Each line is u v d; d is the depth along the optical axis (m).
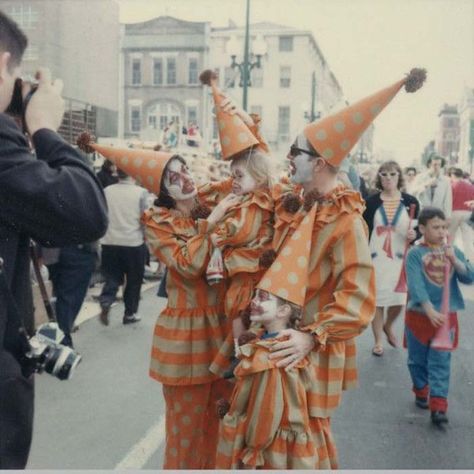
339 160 2.63
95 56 7.83
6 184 1.63
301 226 2.58
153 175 3.05
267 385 2.46
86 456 3.67
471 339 6.44
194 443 3.02
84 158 1.81
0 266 1.66
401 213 5.91
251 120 3.13
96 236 1.76
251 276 2.91
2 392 1.68
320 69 19.89
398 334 6.80
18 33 1.78
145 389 4.86
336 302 2.51
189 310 3.01
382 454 3.80
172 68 22.16
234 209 2.92
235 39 14.46
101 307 6.87
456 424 4.29
